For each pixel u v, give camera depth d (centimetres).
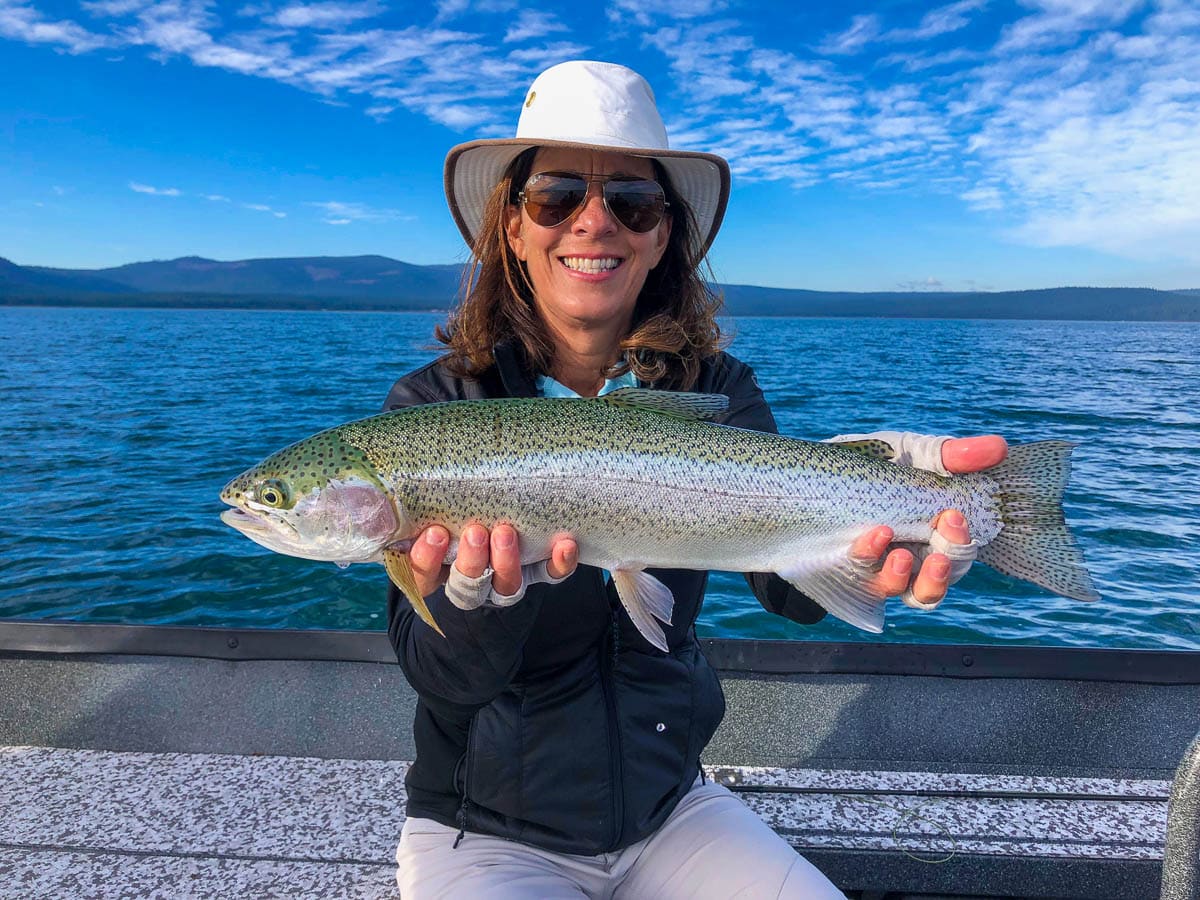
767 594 301
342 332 9625
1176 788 168
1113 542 873
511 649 210
